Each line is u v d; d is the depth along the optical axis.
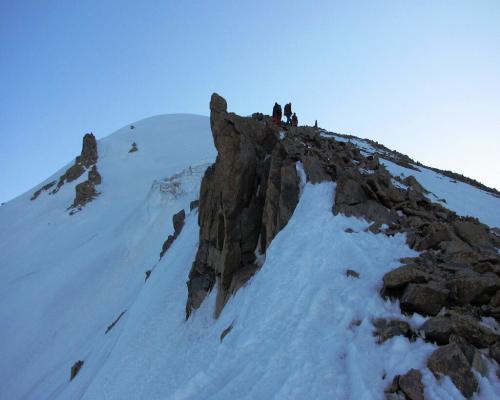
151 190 60.50
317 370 9.23
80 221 78.69
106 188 89.62
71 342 40.03
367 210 16.67
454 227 14.42
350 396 8.35
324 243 14.58
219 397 9.89
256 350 11.29
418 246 13.67
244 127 22.98
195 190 58.59
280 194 19.39
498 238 15.74
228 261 19.78
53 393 31.05
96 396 20.16
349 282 12.19
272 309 12.70
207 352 14.84
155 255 47.22
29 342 43.62
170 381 15.86
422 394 7.75
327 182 18.95
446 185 33.84
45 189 104.19
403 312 10.51
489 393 7.78
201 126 126.25
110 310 41.53
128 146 110.94
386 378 8.50
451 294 10.52
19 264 68.56
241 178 20.67
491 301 10.30
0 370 40.72
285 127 26.94
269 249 16.69
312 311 11.35
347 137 48.31
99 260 53.56
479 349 8.85
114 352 24.05
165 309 24.61
